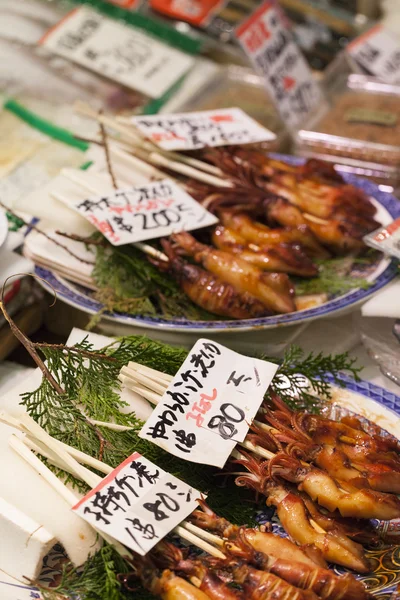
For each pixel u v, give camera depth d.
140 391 0.81
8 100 1.34
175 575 0.71
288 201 1.06
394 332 0.96
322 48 1.51
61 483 0.75
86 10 1.52
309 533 0.74
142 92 1.40
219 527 0.73
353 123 1.30
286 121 1.27
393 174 1.23
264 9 1.20
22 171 1.20
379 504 0.74
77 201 1.01
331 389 0.88
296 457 0.78
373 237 1.01
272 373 0.81
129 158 1.11
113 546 0.71
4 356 0.97
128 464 0.75
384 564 0.74
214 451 0.77
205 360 0.82
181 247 0.99
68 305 1.03
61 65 1.43
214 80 1.43
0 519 0.73
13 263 0.94
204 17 1.56
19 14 1.53
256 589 0.69
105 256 1.00
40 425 0.80
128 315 0.96
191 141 1.11
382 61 1.39
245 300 0.96
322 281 1.02
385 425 0.85
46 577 0.75
